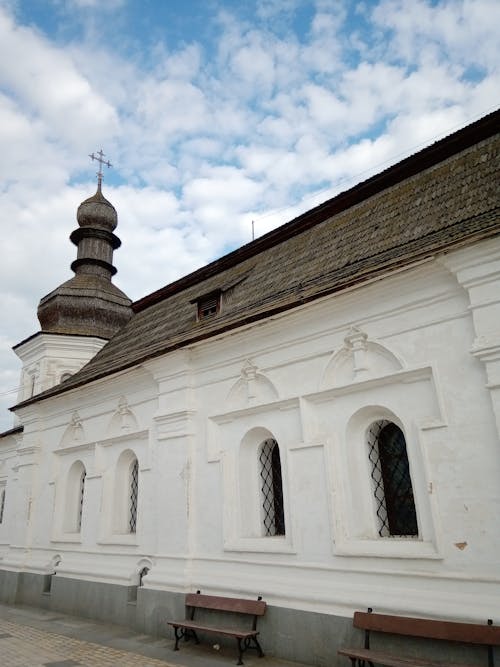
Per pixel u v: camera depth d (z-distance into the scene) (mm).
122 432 11906
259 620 7992
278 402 8711
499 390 6277
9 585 13828
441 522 6531
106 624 10695
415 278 7359
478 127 9219
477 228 6590
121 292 23719
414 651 6328
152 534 10492
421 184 9578
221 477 9359
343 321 8164
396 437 7672
